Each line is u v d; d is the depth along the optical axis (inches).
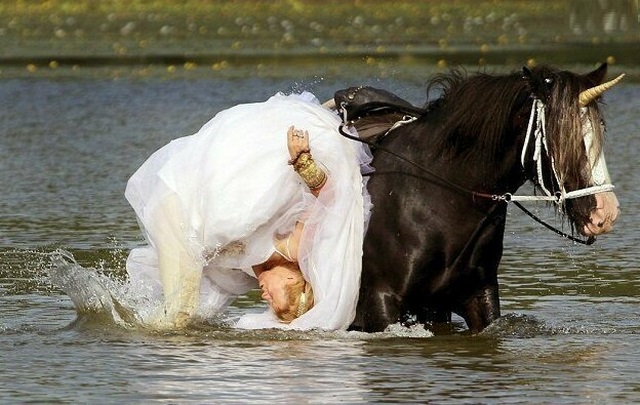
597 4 1936.5
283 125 486.9
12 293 590.6
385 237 478.9
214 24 2011.6
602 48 1669.5
